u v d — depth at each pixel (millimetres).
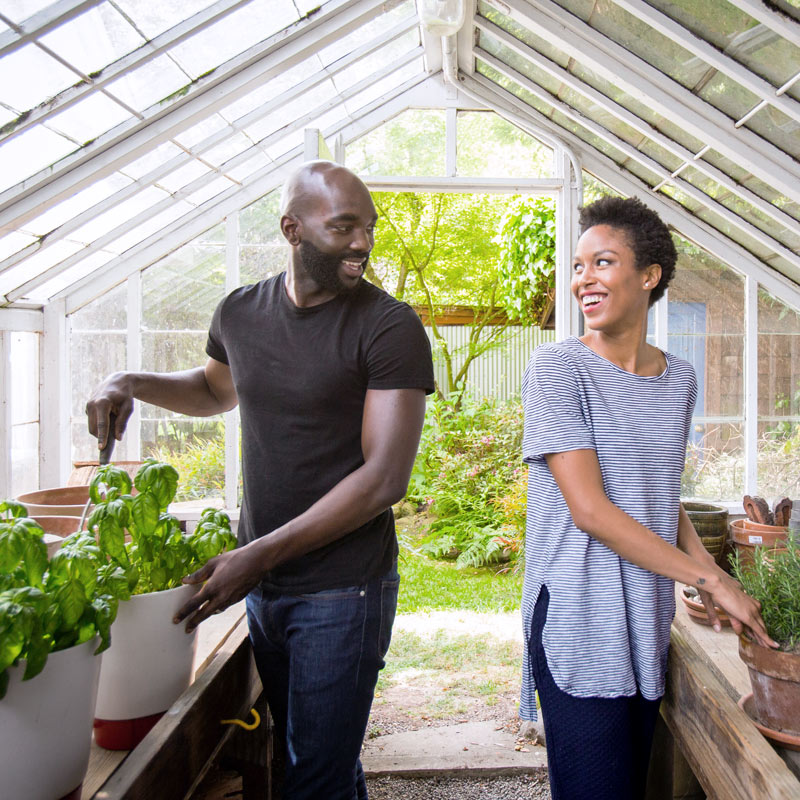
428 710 3174
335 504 1266
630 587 1287
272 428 1413
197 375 1655
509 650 3891
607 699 1272
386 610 1447
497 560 5805
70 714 928
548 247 5961
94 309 4656
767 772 980
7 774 876
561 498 1311
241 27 3023
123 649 1131
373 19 3463
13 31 2412
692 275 4406
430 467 6785
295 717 1403
